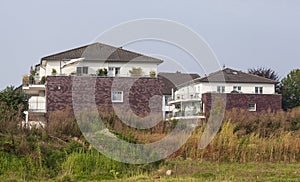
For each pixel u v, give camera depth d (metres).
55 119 21.17
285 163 20.53
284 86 66.62
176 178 15.42
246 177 15.73
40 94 40.03
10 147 16.92
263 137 25.23
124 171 16.70
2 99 34.28
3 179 14.93
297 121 30.78
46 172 16.17
